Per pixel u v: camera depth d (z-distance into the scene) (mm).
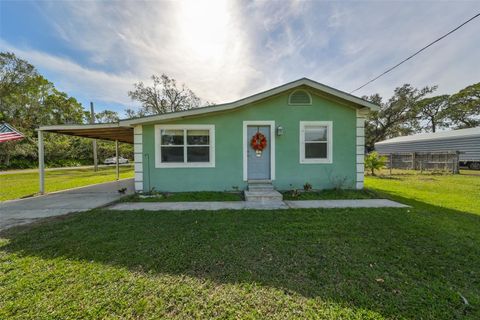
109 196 6594
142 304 1799
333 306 1771
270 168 6820
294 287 2025
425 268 2352
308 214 4398
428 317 1653
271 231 3475
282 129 6746
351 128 6824
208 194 6391
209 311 1726
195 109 6371
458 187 7855
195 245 2951
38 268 2367
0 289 1993
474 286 2037
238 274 2244
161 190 6707
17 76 24016
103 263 2473
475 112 23812
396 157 16594
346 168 6844
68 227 3707
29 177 12969
